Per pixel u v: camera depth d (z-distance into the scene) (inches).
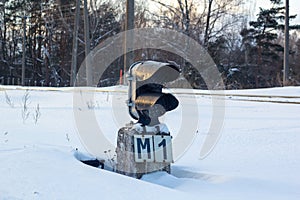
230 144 229.5
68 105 438.3
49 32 1764.3
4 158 153.7
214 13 1300.4
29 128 268.1
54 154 162.1
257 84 1470.2
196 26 1280.8
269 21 1627.7
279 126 302.0
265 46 1594.5
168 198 116.4
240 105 485.1
